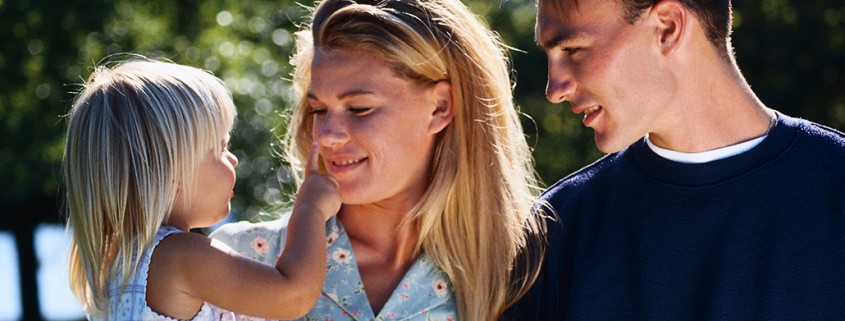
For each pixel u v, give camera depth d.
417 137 2.79
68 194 2.77
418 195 2.86
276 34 10.64
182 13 11.07
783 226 2.63
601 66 2.62
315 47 2.77
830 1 11.43
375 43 2.71
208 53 9.98
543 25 2.67
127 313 2.64
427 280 2.86
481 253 2.87
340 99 2.73
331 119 2.74
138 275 2.66
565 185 2.93
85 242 2.72
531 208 2.93
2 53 10.34
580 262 2.80
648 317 2.70
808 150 2.66
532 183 3.08
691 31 2.64
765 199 2.65
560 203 2.90
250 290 2.63
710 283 2.66
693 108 2.67
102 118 2.72
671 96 2.65
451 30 2.82
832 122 11.43
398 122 2.75
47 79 10.30
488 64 2.89
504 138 2.94
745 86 2.71
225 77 9.55
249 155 9.34
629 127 2.66
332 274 2.83
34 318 14.74
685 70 2.65
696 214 2.69
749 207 2.65
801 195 2.63
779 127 2.68
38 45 10.36
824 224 2.61
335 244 2.85
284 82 9.75
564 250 2.85
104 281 2.71
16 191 10.37
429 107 2.80
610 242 2.78
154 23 10.42
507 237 2.89
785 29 11.37
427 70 2.77
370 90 2.71
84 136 2.73
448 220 2.87
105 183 2.70
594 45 2.62
